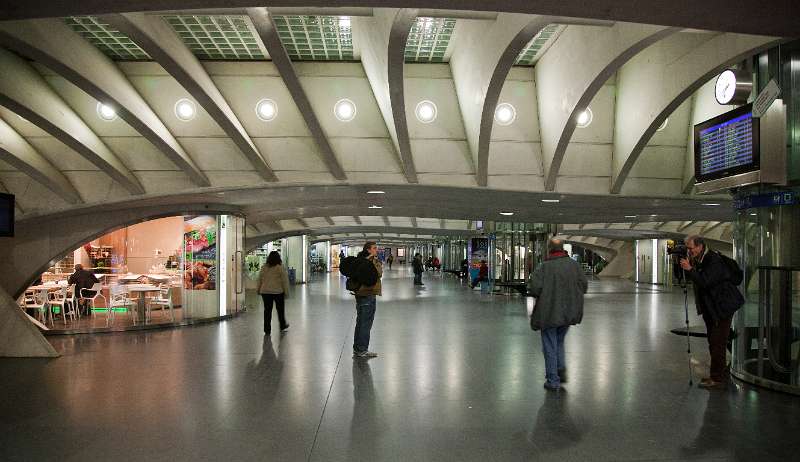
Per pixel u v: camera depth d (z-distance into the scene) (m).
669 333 12.75
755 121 7.40
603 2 5.41
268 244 36.88
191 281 16.44
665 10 5.52
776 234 7.59
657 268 39.00
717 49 9.85
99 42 12.31
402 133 13.32
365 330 9.94
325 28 12.62
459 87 14.50
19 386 7.75
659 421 5.99
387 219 34.97
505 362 9.34
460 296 25.02
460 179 16.08
